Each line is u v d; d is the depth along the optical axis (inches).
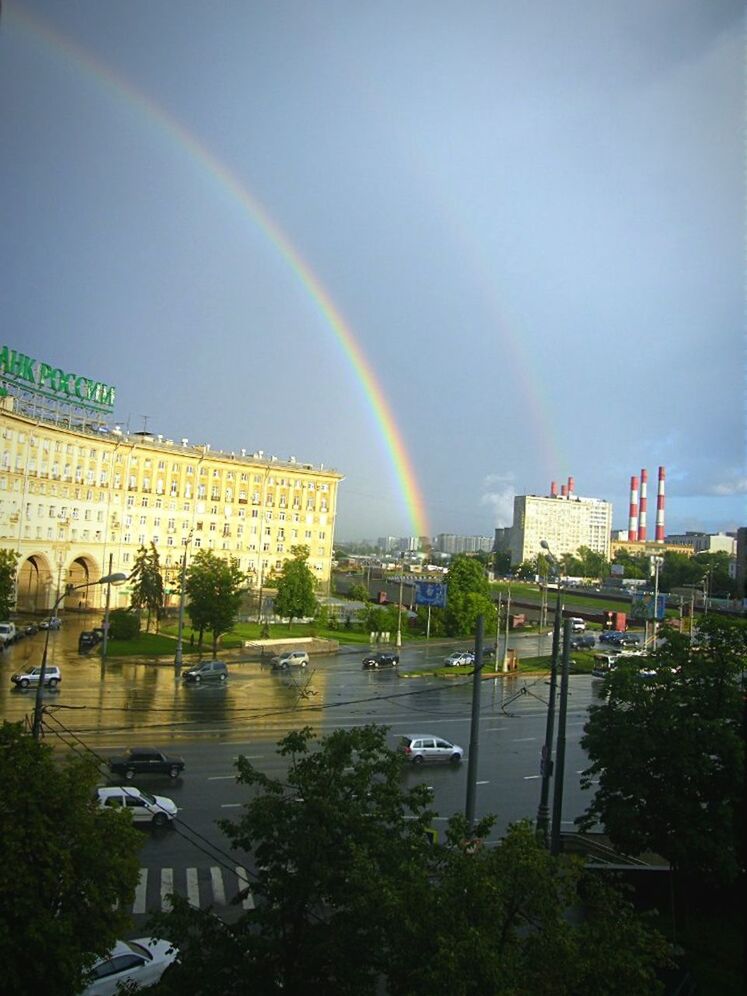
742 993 872.3
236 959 654.5
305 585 4232.3
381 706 2420.0
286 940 674.2
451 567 4936.0
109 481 4948.3
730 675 1147.3
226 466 5698.8
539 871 599.8
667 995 861.2
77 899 702.5
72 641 3353.8
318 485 6215.6
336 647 3774.6
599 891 682.8
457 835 666.8
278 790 746.8
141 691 2385.6
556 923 587.5
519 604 6407.5
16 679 2283.5
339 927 655.8
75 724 1889.8
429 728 2145.7
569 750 2000.5
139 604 3710.6
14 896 655.8
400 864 657.6
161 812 1286.9
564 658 1184.2
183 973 652.1
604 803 1167.6
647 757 1119.6
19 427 4047.7
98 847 716.0
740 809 1056.8
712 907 1160.2
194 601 3184.1
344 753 745.0
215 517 5649.6
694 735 1088.8
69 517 4566.9
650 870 1165.7
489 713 2416.3
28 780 716.7
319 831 679.7
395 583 7691.9
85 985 723.4
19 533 4087.1
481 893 574.9
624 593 7263.8
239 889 1073.5
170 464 5374.0
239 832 718.5
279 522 6008.9
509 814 1461.6
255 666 3090.6
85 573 4817.9
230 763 1638.8
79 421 4719.5
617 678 1157.7
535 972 556.7
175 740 1808.6
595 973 556.1
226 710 2169.0
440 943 543.2
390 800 730.2
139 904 1014.4
